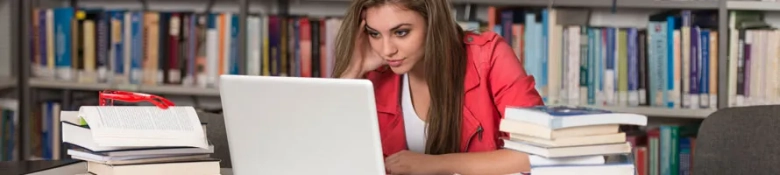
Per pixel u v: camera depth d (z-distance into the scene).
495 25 3.22
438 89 2.04
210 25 3.42
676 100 3.14
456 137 2.10
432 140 2.08
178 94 3.64
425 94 2.13
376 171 1.57
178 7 3.73
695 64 3.11
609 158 1.72
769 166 2.13
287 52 3.36
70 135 1.86
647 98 3.17
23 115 3.62
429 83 2.04
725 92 3.09
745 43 3.07
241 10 3.37
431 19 1.96
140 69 3.50
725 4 3.05
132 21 3.48
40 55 3.59
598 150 1.67
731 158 2.19
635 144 3.23
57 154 3.65
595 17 3.44
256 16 3.40
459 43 2.09
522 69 2.13
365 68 2.13
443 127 2.07
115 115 1.77
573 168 1.66
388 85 2.16
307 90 1.58
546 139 1.64
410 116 2.15
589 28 3.17
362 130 1.55
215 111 3.41
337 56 2.13
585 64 3.18
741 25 3.12
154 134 1.74
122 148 1.71
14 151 3.61
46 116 3.65
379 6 1.94
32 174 1.90
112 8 3.78
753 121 2.16
